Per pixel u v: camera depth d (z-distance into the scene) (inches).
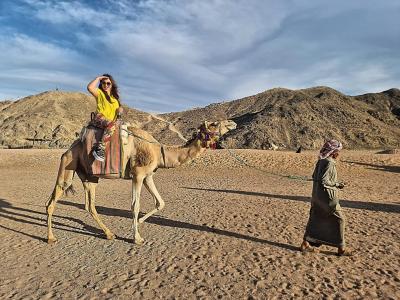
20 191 652.1
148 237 344.5
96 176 326.6
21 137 5378.9
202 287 238.2
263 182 765.9
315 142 4987.7
